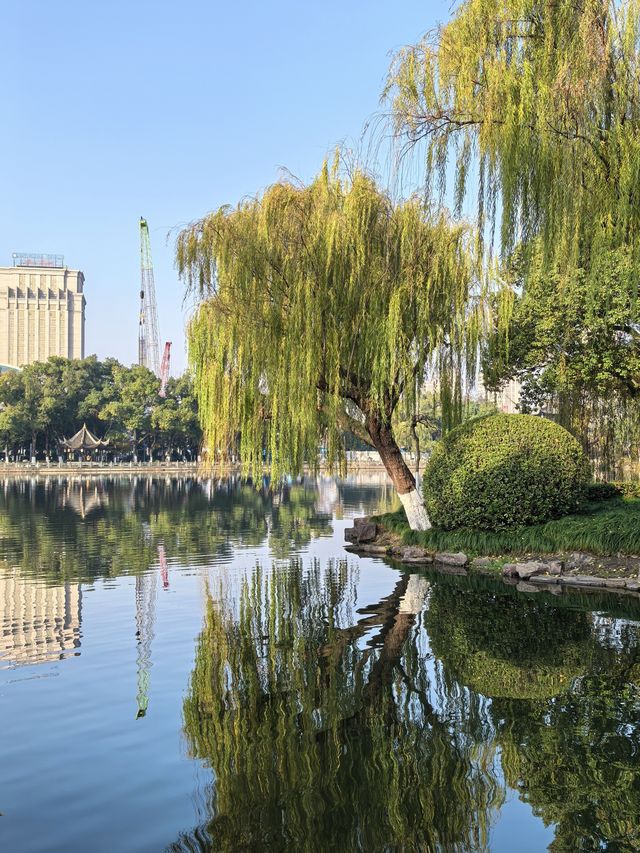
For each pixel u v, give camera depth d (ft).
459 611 33.32
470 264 50.47
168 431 310.24
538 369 64.23
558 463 49.57
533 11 33.06
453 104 37.55
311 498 130.72
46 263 569.64
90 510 100.73
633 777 15.83
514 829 13.79
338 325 49.78
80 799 15.19
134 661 25.38
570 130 31.37
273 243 48.11
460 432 52.65
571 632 28.76
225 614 33.09
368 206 48.42
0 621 31.81
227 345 51.83
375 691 21.70
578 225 32.30
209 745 17.88
